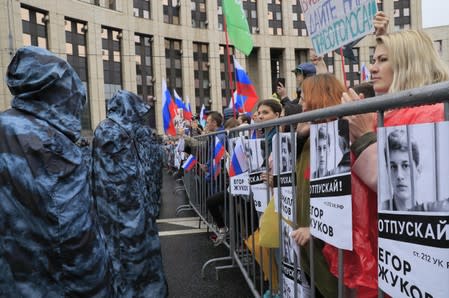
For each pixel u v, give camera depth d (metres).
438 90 1.19
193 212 8.47
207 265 4.78
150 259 3.61
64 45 33.09
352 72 42.78
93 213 1.82
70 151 1.74
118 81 38.62
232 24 5.99
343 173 1.70
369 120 1.77
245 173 3.58
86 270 1.72
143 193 3.69
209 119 7.19
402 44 2.01
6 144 1.67
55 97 1.76
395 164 1.34
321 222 1.90
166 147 21.05
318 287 2.18
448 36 43.06
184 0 44.22
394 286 1.36
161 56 42.34
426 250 1.23
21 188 1.63
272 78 51.66
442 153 1.17
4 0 27.81
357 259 1.84
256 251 3.40
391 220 1.37
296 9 50.59
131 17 39.41
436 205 1.20
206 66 46.50
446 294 1.18
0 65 27.55
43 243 1.66
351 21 3.06
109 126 3.56
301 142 2.34
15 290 1.65
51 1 31.81
